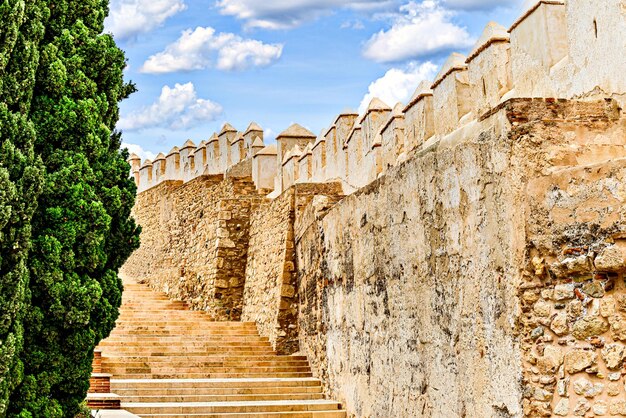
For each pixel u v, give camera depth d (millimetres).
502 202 10258
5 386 11406
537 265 9633
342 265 18141
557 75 11391
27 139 12109
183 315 27750
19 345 11719
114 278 13602
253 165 29578
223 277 28078
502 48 12914
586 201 9086
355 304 17141
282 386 20469
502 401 10258
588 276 9117
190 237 31500
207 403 18922
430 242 12766
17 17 11844
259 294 25922
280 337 23344
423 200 13023
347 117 21875
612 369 8875
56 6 13344
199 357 22500
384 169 18016
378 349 15500
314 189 22781
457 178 11664
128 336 23922
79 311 12570
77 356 12672
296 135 27500
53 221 12594
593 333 9039
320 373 20594
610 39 10273
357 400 17016
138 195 38969
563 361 9344
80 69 13398
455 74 14133
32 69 12242
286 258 23750
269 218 25844
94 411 16984
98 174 13289
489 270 10656
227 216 28453
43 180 12156
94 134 13219
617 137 9969
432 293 12695
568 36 11172
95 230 12852
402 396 14047
